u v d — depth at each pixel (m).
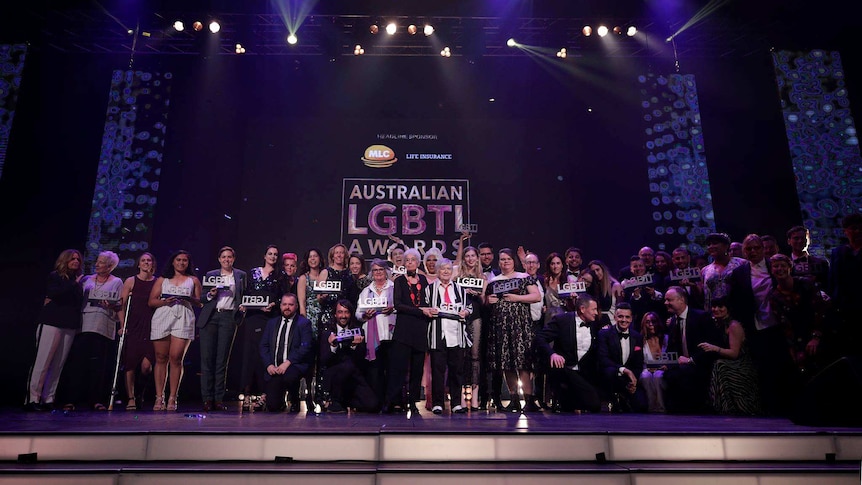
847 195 8.53
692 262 8.32
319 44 8.63
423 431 3.05
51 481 2.69
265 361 5.42
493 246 8.64
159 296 5.39
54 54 8.56
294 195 8.70
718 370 4.97
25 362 7.63
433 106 9.03
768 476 2.78
